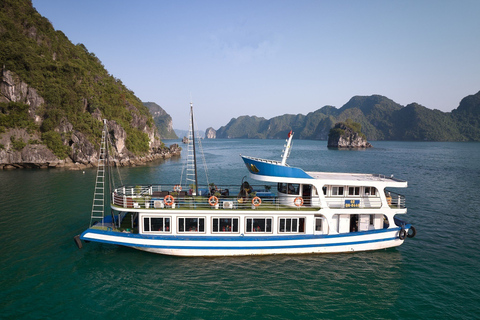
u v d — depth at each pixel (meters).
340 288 16.11
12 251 19.75
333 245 19.03
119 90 101.38
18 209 29.86
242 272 17.28
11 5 83.50
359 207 19.58
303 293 15.58
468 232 25.11
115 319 13.35
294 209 19.09
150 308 14.13
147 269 17.47
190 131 21.20
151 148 102.00
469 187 46.06
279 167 18.98
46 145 69.00
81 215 27.94
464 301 15.17
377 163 86.06
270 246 18.47
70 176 53.94
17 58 71.75
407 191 42.69
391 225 19.95
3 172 58.84
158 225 18.61
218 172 61.28
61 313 13.65
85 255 19.17
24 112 70.25
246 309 14.23
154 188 33.84
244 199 19.48
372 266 18.45
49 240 21.66
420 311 14.34
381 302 15.02
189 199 19.88
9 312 13.59
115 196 19.27
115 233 18.53
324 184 19.16
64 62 84.12
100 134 76.81
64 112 73.50
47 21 92.94
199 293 15.35
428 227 26.33
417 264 19.00
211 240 18.09
